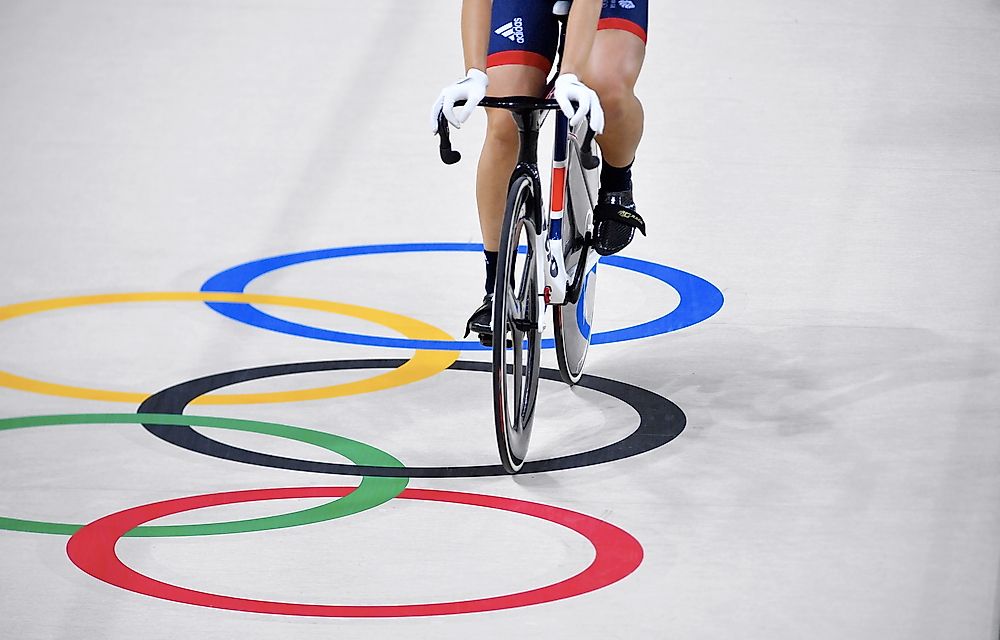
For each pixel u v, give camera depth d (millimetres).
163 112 22031
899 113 21562
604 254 11891
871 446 11328
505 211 9945
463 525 9961
